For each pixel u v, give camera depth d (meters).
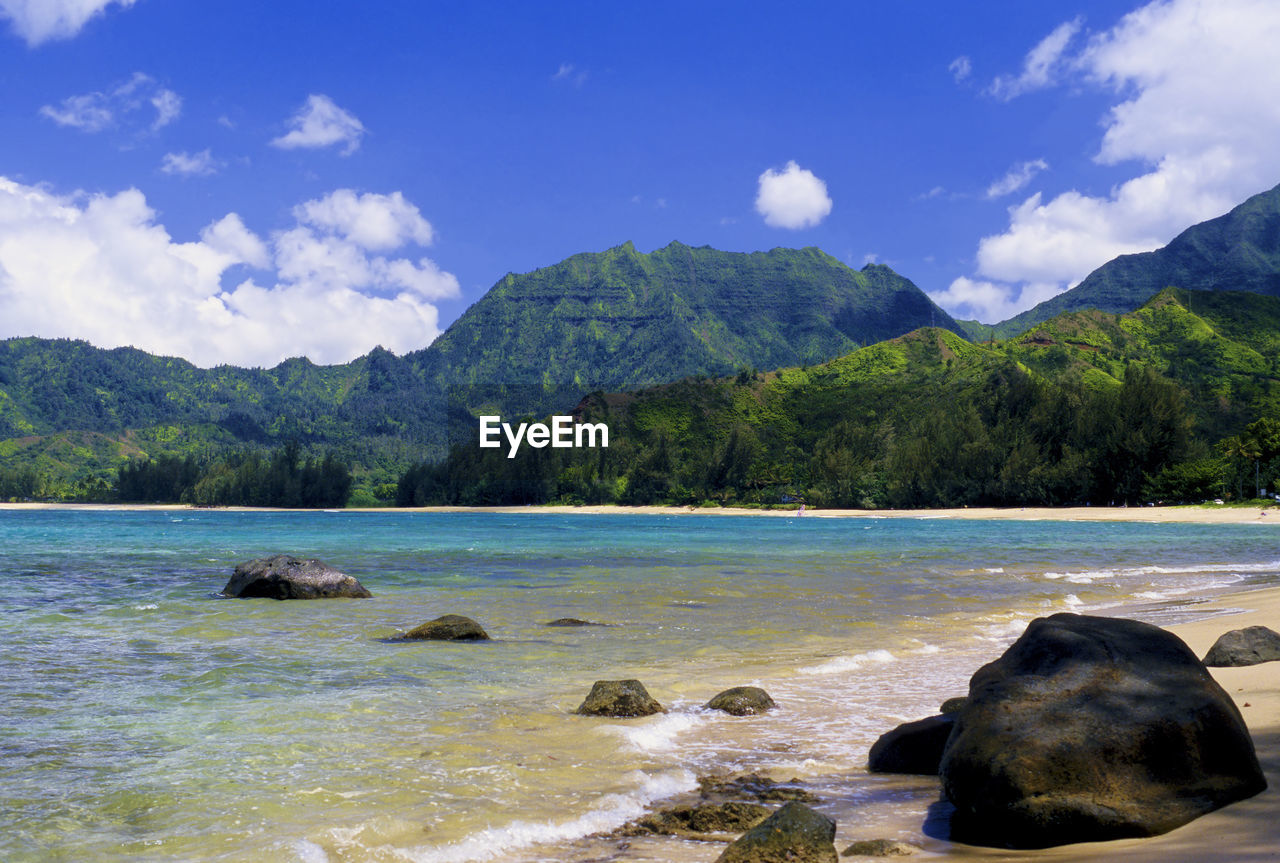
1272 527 73.94
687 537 61.16
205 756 7.66
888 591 22.81
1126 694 5.94
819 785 7.00
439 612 18.23
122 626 15.97
